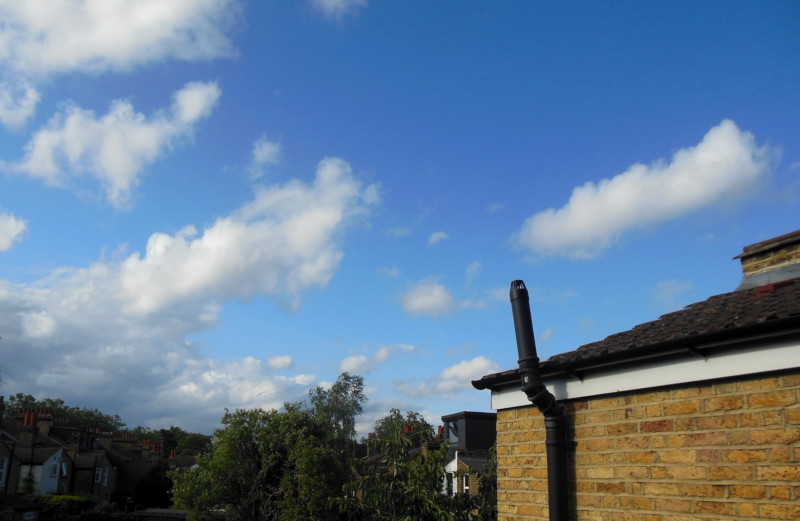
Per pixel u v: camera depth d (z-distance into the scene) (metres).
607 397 5.36
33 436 51.88
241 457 27.88
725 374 4.45
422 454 11.79
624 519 4.99
